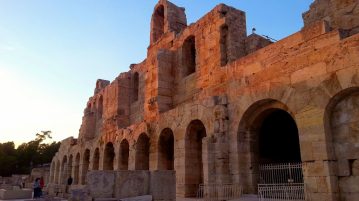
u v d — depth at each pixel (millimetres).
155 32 36062
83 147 47062
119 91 40062
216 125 20297
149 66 31266
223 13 24719
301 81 16062
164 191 15656
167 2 34062
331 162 14391
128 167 31891
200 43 26438
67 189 32281
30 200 23766
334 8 18297
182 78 29141
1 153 88812
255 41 23906
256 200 16219
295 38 16938
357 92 14375
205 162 19703
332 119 15172
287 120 23375
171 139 28047
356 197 13852
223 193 18734
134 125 31922
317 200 14375
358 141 14156
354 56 14062
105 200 14438
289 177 18359
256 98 18500
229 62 22938
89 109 51594
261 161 20391
